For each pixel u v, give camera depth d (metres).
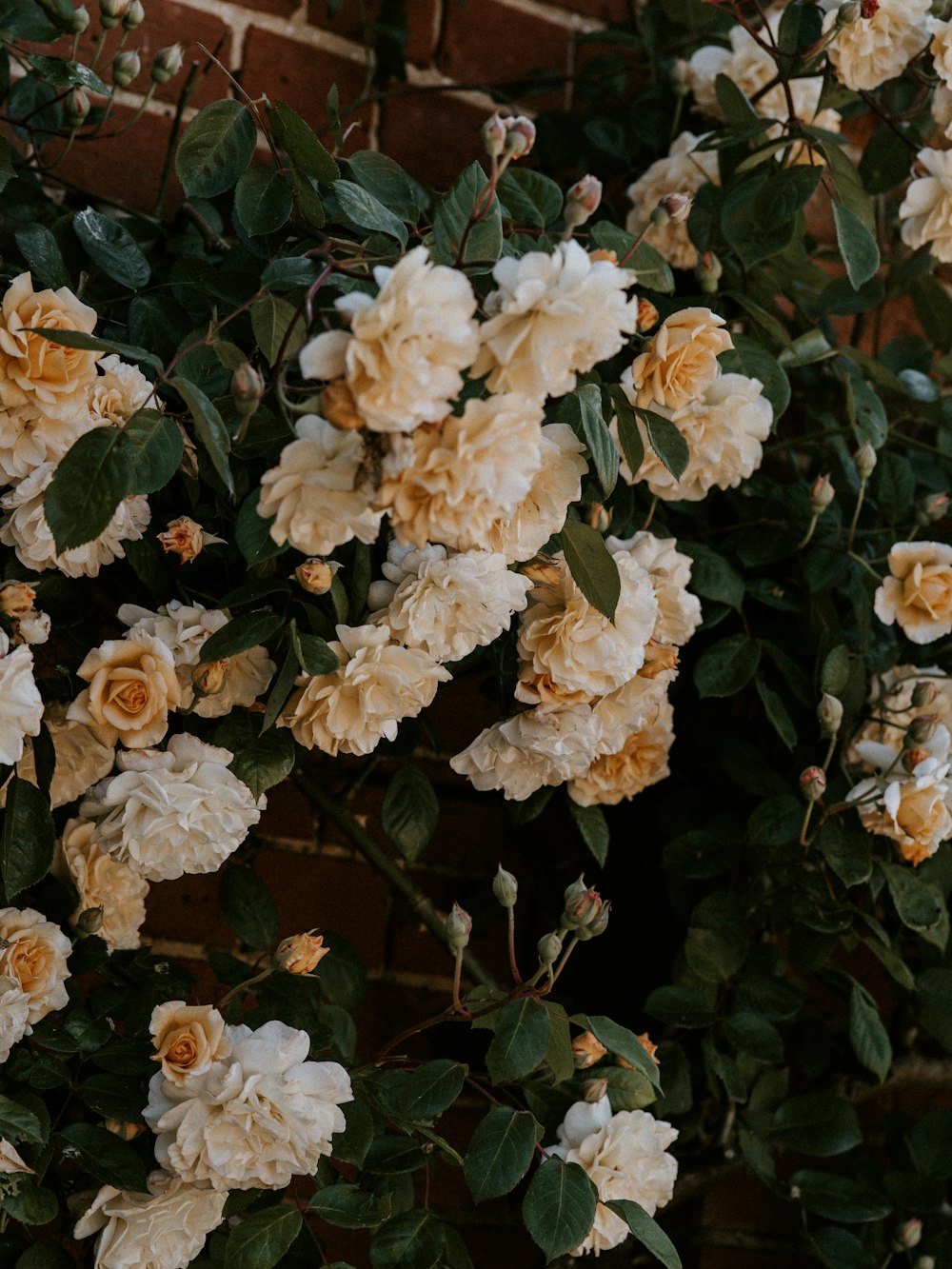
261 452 1.22
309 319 1.14
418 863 1.50
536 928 1.52
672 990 1.40
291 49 1.52
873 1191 1.44
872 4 1.36
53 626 1.27
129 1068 1.23
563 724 1.27
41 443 1.21
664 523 1.45
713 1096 1.43
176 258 1.39
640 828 1.50
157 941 1.43
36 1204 1.19
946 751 1.34
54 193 1.44
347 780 1.48
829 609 1.43
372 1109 1.27
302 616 1.24
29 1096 1.21
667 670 1.31
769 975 1.42
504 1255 1.45
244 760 1.23
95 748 1.27
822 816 1.38
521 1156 1.22
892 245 1.69
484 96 1.59
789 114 1.39
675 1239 1.50
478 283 1.18
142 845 1.21
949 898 1.48
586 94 1.62
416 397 1.05
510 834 1.53
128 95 1.47
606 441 1.20
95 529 1.12
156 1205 1.21
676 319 1.27
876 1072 1.40
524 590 1.23
